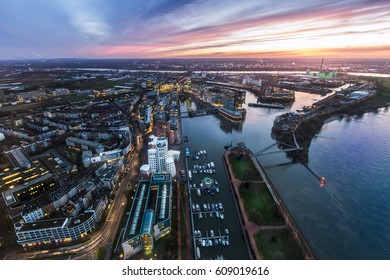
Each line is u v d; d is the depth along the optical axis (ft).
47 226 646.74
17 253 631.97
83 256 622.13
